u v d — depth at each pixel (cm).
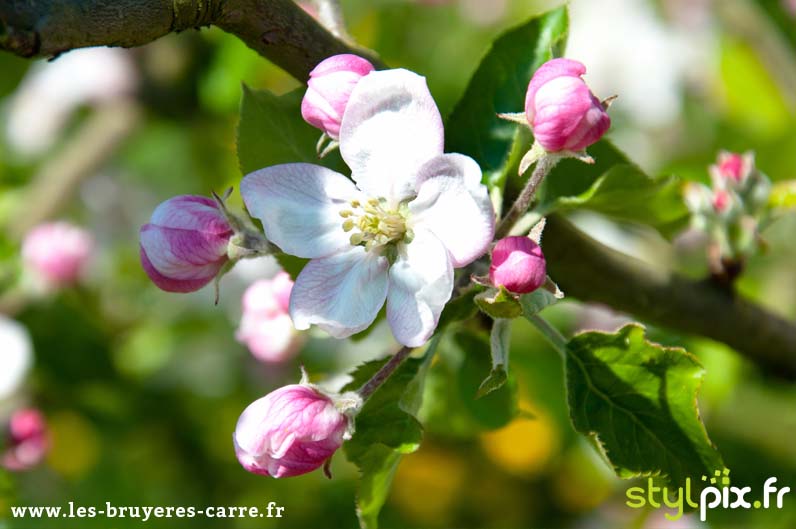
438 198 46
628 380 49
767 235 76
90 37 44
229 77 73
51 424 73
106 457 76
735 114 77
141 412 77
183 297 79
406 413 48
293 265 50
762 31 77
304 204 47
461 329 53
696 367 49
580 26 79
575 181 51
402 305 47
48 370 73
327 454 46
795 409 73
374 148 47
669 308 54
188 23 46
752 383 73
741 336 55
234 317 78
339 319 47
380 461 49
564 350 49
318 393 46
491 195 50
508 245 46
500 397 54
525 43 51
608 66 79
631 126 78
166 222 47
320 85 47
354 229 47
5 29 44
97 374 75
